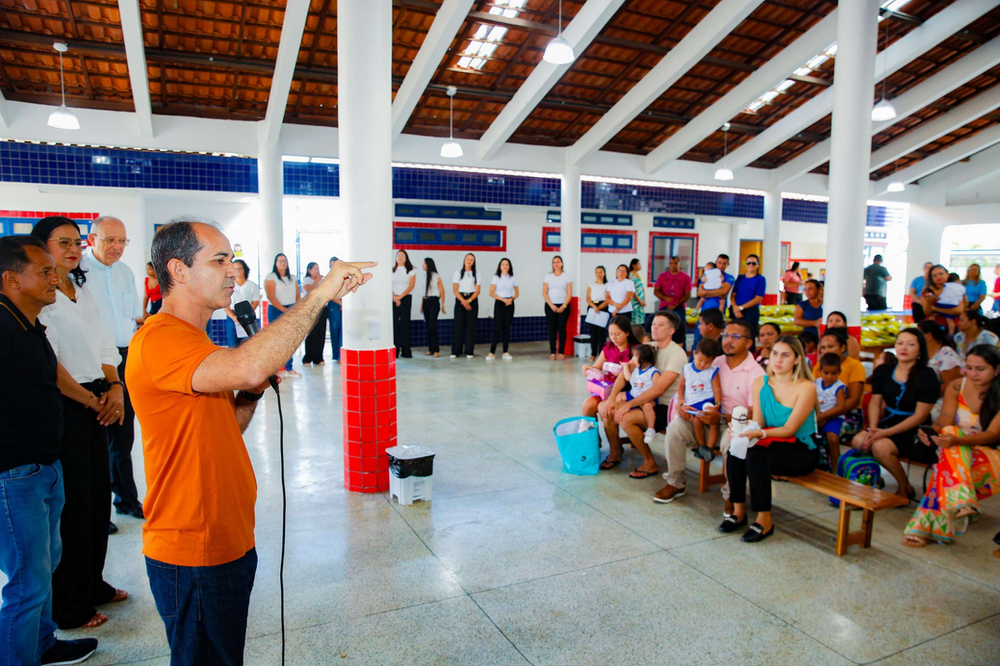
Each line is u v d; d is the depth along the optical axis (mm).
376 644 2576
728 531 3670
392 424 4289
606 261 13352
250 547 1708
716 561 3320
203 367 1492
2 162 8680
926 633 2668
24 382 2074
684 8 7738
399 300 10367
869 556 3393
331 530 3674
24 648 2102
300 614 2797
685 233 14141
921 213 15141
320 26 7184
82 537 2646
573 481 4551
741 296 8055
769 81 9031
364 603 2889
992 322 6758
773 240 13141
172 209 10297
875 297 11930
